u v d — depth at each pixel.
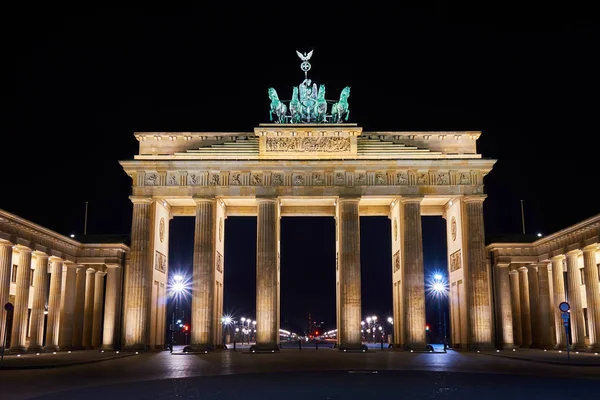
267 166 91.81
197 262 90.44
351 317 88.62
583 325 86.00
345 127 93.31
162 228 98.62
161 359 68.12
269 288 89.31
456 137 95.25
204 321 88.94
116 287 95.00
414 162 91.50
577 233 83.38
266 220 91.12
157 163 92.06
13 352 80.31
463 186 91.81
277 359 66.88
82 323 96.56
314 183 92.06
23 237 80.00
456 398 31.25
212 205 92.12
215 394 33.28
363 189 91.75
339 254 92.12
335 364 57.97
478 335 88.62
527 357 66.56
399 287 97.62
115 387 37.25
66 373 47.97
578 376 44.59
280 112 97.38
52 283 91.88
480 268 90.00
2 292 75.94
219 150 94.38
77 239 99.25
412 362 60.81
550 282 97.69
